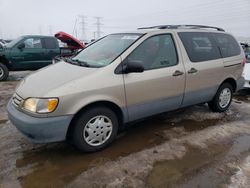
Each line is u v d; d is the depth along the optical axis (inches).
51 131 100.3
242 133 141.5
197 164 107.4
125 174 99.3
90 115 109.7
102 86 108.3
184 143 127.0
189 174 100.0
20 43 305.6
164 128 145.8
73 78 106.7
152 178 97.0
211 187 92.2
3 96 213.3
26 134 103.5
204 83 151.6
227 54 166.6
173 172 101.2
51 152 115.9
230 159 112.1
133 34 134.6
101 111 112.5
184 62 138.8
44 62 324.5
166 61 132.2
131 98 118.8
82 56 140.2
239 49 177.0
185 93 142.3
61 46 368.8
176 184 93.7
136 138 132.0
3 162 106.3
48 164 105.8
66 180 95.2
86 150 112.9
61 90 100.4
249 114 175.2
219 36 165.5
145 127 146.5
